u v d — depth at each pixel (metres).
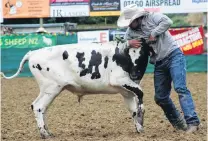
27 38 29.33
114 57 11.69
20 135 12.51
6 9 30.20
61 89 11.85
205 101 18.23
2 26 34.12
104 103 18.23
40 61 11.82
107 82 11.77
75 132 12.69
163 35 11.80
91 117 15.23
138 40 11.59
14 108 17.66
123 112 16.06
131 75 11.74
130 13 11.66
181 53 11.85
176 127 12.50
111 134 12.19
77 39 28.84
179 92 11.72
